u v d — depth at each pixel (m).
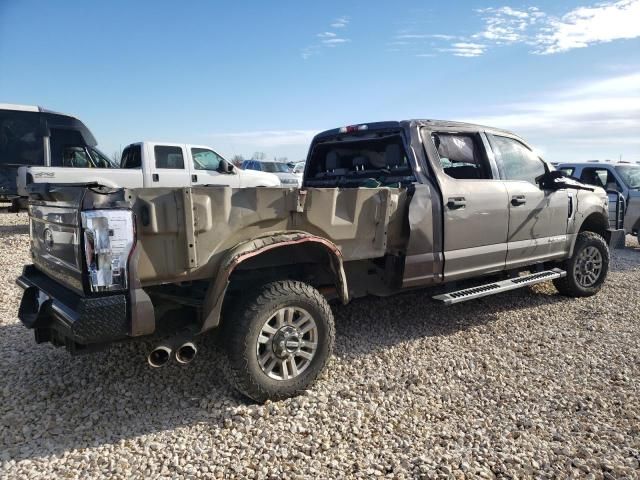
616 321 5.59
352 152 5.67
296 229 3.72
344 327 5.19
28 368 4.14
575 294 6.48
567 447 3.06
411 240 4.46
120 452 2.98
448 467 2.81
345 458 2.93
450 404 3.61
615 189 11.60
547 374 4.15
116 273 2.96
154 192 3.11
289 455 2.96
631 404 3.64
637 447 3.07
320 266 4.16
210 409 3.50
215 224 3.34
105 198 2.95
